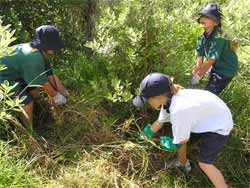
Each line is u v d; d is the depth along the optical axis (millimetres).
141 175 3545
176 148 3455
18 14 4113
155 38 3834
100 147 3621
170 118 3225
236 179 3738
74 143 3670
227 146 3873
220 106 3266
